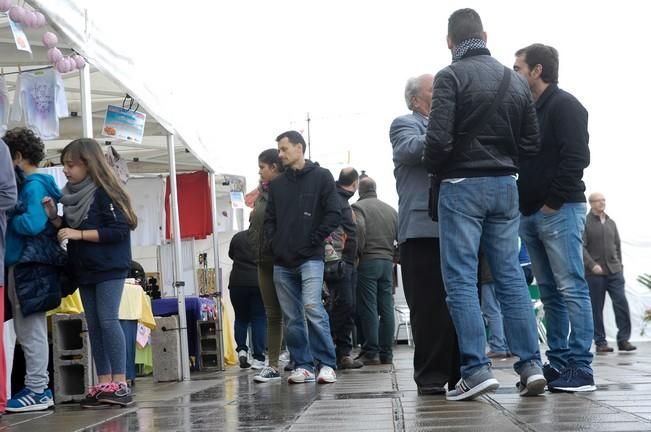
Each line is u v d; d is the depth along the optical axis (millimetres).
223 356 10945
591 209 12805
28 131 6234
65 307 7070
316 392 6371
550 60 5531
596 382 6219
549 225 5527
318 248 7340
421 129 5656
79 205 6062
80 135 9891
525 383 5164
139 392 7465
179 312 9047
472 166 4977
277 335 8258
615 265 12742
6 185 5578
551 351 5770
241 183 13695
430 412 4562
